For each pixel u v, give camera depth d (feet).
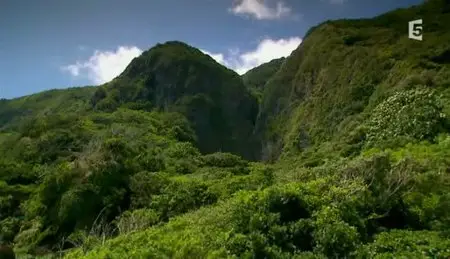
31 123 270.26
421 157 92.32
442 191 75.82
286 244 57.82
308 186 68.95
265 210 62.39
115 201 140.97
